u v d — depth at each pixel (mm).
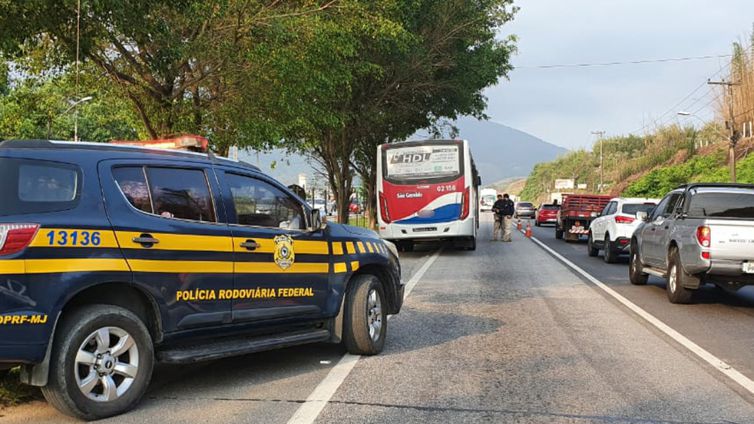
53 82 15406
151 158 5621
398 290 7914
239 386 6055
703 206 11508
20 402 5449
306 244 6691
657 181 53500
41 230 4723
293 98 16062
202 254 5691
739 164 44625
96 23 11031
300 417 5148
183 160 5867
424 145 21234
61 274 4777
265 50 14492
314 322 6852
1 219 4605
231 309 5922
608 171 100750
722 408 5441
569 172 126562
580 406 5469
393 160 21359
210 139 16875
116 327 5129
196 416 5164
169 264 5438
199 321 5656
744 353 7426
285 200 6691
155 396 5734
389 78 28969
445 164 21125
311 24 15438
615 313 10070
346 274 7062
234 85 15836
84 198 5059
